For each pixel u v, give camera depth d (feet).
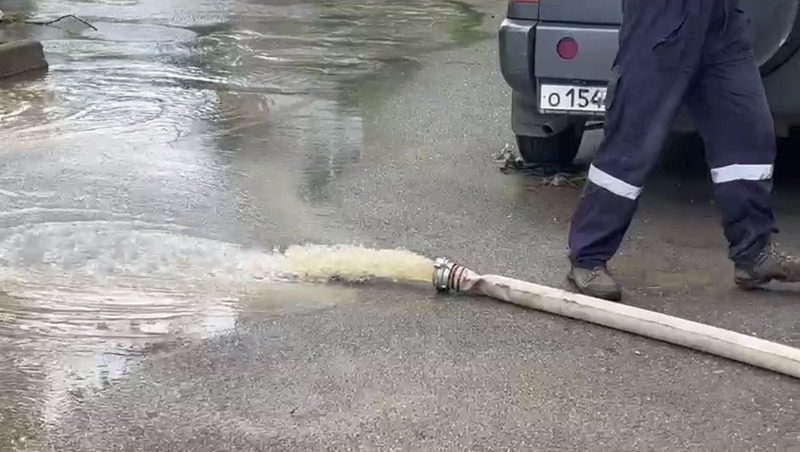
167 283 13.64
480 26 35.53
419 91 24.91
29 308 12.90
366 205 16.65
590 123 17.94
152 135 20.77
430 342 12.08
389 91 24.89
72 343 12.09
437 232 15.52
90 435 10.32
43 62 27.30
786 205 16.69
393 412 10.69
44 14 36.78
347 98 24.16
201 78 26.27
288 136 20.77
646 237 15.34
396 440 10.24
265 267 14.02
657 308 13.02
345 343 12.05
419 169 18.61
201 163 18.88
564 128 17.61
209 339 12.17
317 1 41.60
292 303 13.09
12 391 11.09
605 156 13.01
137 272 13.96
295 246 14.56
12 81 25.79
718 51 12.77
